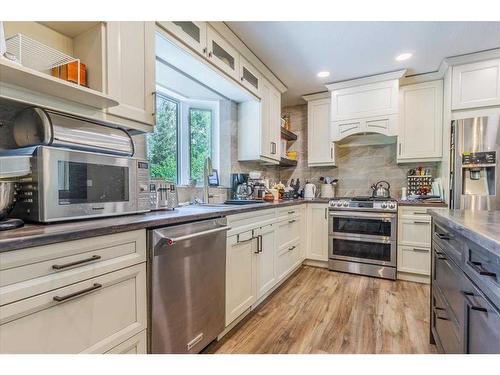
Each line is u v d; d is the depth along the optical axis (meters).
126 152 1.43
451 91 2.77
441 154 3.04
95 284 0.97
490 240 0.76
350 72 3.04
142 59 1.47
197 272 1.48
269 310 2.18
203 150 2.91
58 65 1.21
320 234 3.35
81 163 1.13
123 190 1.32
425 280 2.81
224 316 1.73
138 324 1.15
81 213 1.12
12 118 1.25
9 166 0.96
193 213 1.50
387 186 3.57
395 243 2.90
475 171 2.60
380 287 2.69
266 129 3.05
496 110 2.62
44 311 0.84
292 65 2.86
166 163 2.55
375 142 3.60
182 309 1.38
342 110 3.36
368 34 2.26
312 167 4.05
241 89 2.51
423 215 2.80
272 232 2.47
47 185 1.01
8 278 0.75
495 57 2.60
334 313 2.12
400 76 3.02
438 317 1.51
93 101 1.22
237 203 2.66
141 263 1.16
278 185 3.53
